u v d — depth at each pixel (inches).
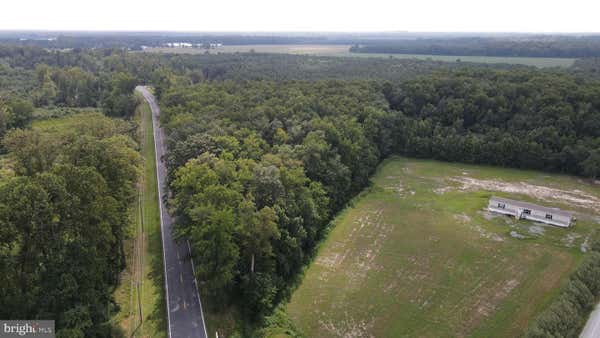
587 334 1690.5
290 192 2262.6
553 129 3683.6
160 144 3811.5
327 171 2822.3
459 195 3230.8
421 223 2753.4
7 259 1289.4
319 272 2161.7
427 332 1726.1
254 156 2603.3
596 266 2033.7
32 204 1321.4
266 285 1820.9
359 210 2960.1
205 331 1616.6
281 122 3233.3
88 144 1868.8
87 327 1382.9
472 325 1768.0
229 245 1683.1
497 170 3799.2
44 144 1974.7
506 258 2320.4
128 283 1884.8
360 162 3361.2
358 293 1984.5
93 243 1496.1
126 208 2026.3
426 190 3334.2
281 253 2038.6
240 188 2044.8
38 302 1323.8
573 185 3425.2
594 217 2834.6
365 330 1734.7
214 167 2171.5
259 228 1787.6
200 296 1814.7
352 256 2322.8
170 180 2486.5
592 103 3718.0
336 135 3142.2
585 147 3535.9
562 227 2699.3
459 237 2561.5
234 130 2989.7
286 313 1840.6
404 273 2160.4
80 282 1408.7
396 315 1831.9
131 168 2047.2
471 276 2140.7
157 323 1641.2
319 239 2504.9
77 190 1481.3
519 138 3794.3
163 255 2123.5
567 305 1754.4
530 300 1937.7
